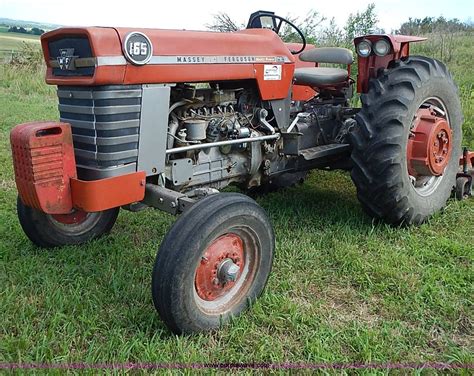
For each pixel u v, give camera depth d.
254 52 3.24
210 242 2.49
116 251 3.49
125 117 2.59
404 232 3.78
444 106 4.09
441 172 3.97
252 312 2.74
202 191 2.89
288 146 3.58
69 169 2.60
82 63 2.51
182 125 3.02
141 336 2.48
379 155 3.55
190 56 2.83
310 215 4.17
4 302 2.74
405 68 3.72
